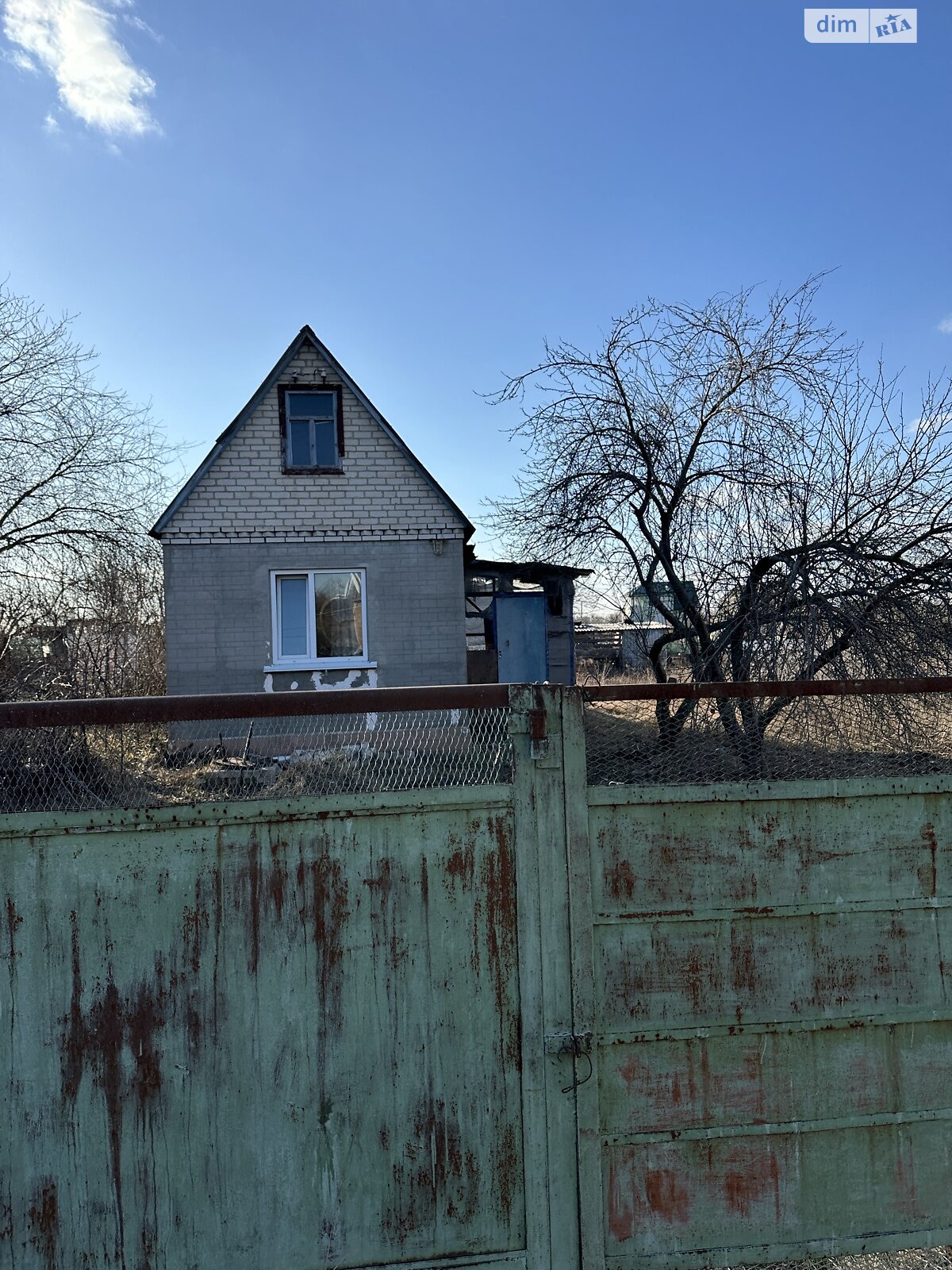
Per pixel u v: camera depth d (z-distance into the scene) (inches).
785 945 101.8
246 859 93.5
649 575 335.3
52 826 90.7
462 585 449.1
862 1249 100.3
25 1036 90.0
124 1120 91.0
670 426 327.0
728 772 126.3
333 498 442.3
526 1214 95.1
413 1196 94.3
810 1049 101.4
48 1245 89.4
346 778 101.9
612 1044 98.1
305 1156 93.1
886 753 140.7
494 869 96.9
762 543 299.1
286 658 439.2
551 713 98.6
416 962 95.5
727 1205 99.2
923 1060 103.1
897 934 103.7
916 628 261.6
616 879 99.4
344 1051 94.1
